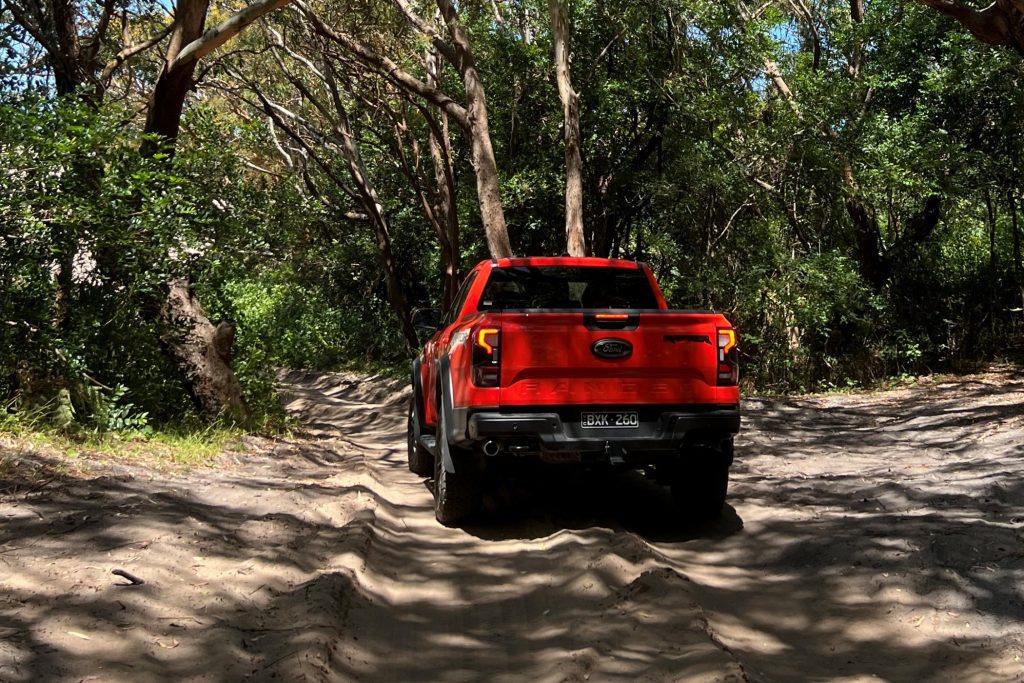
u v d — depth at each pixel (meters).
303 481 8.26
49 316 8.46
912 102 19.16
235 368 12.44
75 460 7.24
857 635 4.21
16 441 7.32
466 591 5.00
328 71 21.44
